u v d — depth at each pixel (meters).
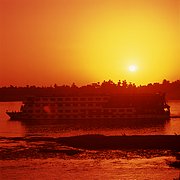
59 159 129.00
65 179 104.25
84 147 152.50
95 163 122.06
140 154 137.38
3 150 145.25
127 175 107.19
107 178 104.62
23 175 108.25
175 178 102.75
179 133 193.75
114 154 137.88
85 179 103.94
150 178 103.81
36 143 163.50
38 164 120.94
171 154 136.50
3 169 114.88
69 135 193.25
